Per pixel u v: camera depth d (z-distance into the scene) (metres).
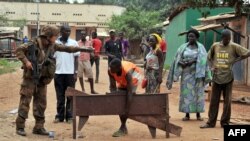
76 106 8.02
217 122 10.20
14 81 19.92
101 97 8.05
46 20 66.00
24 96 8.04
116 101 8.08
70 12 66.12
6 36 41.25
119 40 15.98
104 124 9.65
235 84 20.14
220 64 9.30
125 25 45.03
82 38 14.87
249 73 19.94
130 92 8.00
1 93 15.25
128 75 7.93
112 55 15.80
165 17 48.62
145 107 8.19
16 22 59.66
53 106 12.07
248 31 20.11
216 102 9.40
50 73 8.18
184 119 10.40
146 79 10.02
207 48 25.47
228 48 9.29
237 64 20.62
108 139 8.10
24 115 8.07
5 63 31.53
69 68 9.54
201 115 11.23
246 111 12.41
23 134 8.09
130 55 45.44
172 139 8.16
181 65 10.27
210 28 20.52
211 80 9.79
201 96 10.26
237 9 10.80
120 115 8.24
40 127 8.31
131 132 8.81
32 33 66.81
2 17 53.50
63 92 9.63
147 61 10.00
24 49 7.92
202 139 8.20
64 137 8.21
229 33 9.25
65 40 9.59
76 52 8.80
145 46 13.97
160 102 8.23
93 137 8.27
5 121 9.48
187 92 10.22
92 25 66.00
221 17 19.86
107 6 66.00
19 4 65.19
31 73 7.96
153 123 8.23
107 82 19.17
